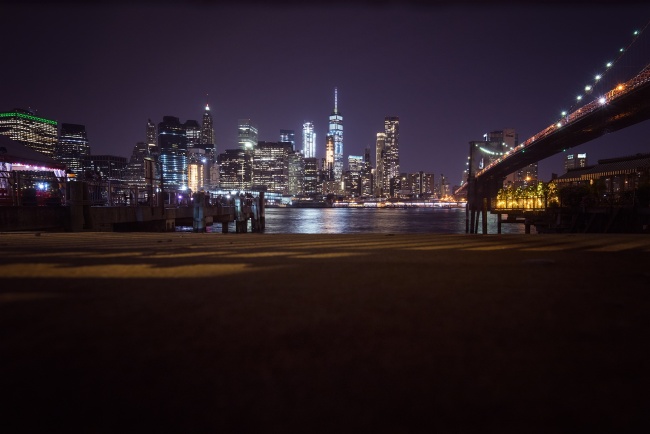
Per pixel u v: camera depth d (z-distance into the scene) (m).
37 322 2.88
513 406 1.83
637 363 2.23
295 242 9.71
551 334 2.65
